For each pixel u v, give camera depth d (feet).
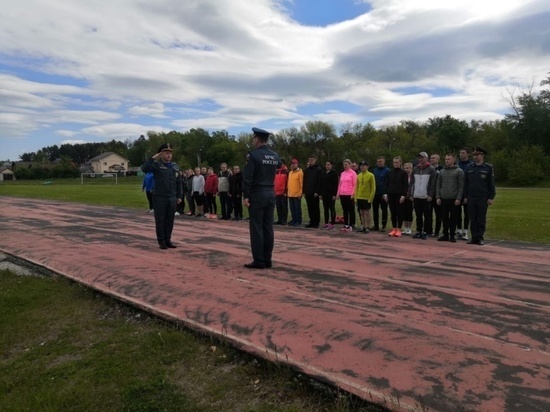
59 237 35.35
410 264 24.53
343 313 15.87
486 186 31.35
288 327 14.47
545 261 25.49
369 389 10.39
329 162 41.34
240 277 21.34
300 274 22.00
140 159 405.39
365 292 18.66
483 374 11.17
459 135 259.19
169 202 29.53
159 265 24.17
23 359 13.34
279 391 10.88
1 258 27.37
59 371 12.39
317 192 41.04
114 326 15.56
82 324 15.79
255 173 22.77
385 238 34.68
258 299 17.60
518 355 12.32
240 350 12.71
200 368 12.18
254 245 23.09
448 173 32.50
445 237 33.22
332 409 10.04
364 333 13.93
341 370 11.38
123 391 11.16
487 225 44.14
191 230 40.27
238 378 11.57
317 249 29.48
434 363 11.80
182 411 10.23
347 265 24.22
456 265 24.27
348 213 39.93
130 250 29.07
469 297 17.95
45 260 25.84
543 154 200.03
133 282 20.39
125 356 13.06
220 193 50.14
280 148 257.96
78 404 10.71
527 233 38.37
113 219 50.34
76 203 78.23
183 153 345.92
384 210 39.40
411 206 36.52
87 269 23.27
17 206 71.00
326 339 13.44
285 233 37.70
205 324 14.78
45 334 15.12
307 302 17.19
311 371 11.28
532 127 218.59
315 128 253.03
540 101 218.59
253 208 22.97
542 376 11.05
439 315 15.67
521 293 18.60
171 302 17.25
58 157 495.00
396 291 18.83
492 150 229.25
